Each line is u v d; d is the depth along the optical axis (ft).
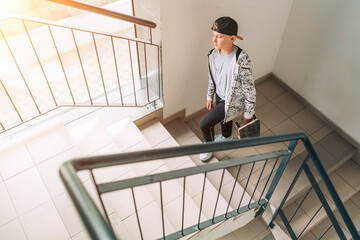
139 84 11.80
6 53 13.41
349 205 13.46
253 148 13.02
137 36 10.45
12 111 10.98
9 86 12.00
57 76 12.62
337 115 13.21
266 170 12.39
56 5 14.70
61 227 7.51
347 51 11.51
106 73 12.91
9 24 14.39
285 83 14.84
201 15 9.93
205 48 11.15
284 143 13.24
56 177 8.34
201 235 8.68
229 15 10.78
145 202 8.48
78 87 12.17
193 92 12.64
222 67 9.61
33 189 8.13
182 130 12.98
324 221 13.05
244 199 11.28
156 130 11.87
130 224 8.06
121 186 4.86
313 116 14.14
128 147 10.47
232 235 12.07
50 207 7.83
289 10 12.66
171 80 11.32
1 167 8.52
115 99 11.31
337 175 13.24
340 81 12.34
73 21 14.80
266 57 14.10
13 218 7.65
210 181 11.68
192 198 10.49
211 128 11.10
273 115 14.14
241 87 9.75
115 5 15.56
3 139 9.70
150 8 9.15
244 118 10.54
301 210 12.39
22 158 8.69
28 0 14.73
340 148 13.20
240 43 12.34
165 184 9.83
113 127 10.87
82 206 3.25
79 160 3.96
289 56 13.88
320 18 11.76
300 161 12.76
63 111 10.84
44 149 8.88
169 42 9.96
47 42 13.92
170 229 8.17
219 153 12.76
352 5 10.59
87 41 14.32
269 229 12.19
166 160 11.41
